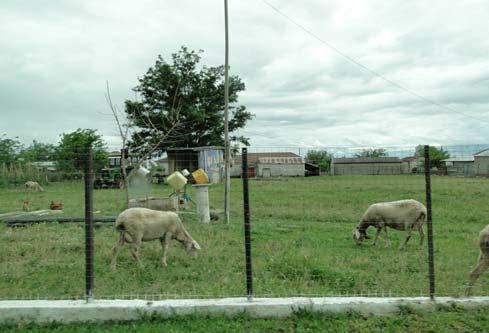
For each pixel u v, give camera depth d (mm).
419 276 8281
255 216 17406
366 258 9922
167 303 5957
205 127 47969
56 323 5680
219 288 7258
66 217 14992
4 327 5559
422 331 5480
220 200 22719
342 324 5664
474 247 11438
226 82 15992
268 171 35250
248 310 5930
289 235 13000
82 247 10594
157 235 9234
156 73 46281
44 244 10836
